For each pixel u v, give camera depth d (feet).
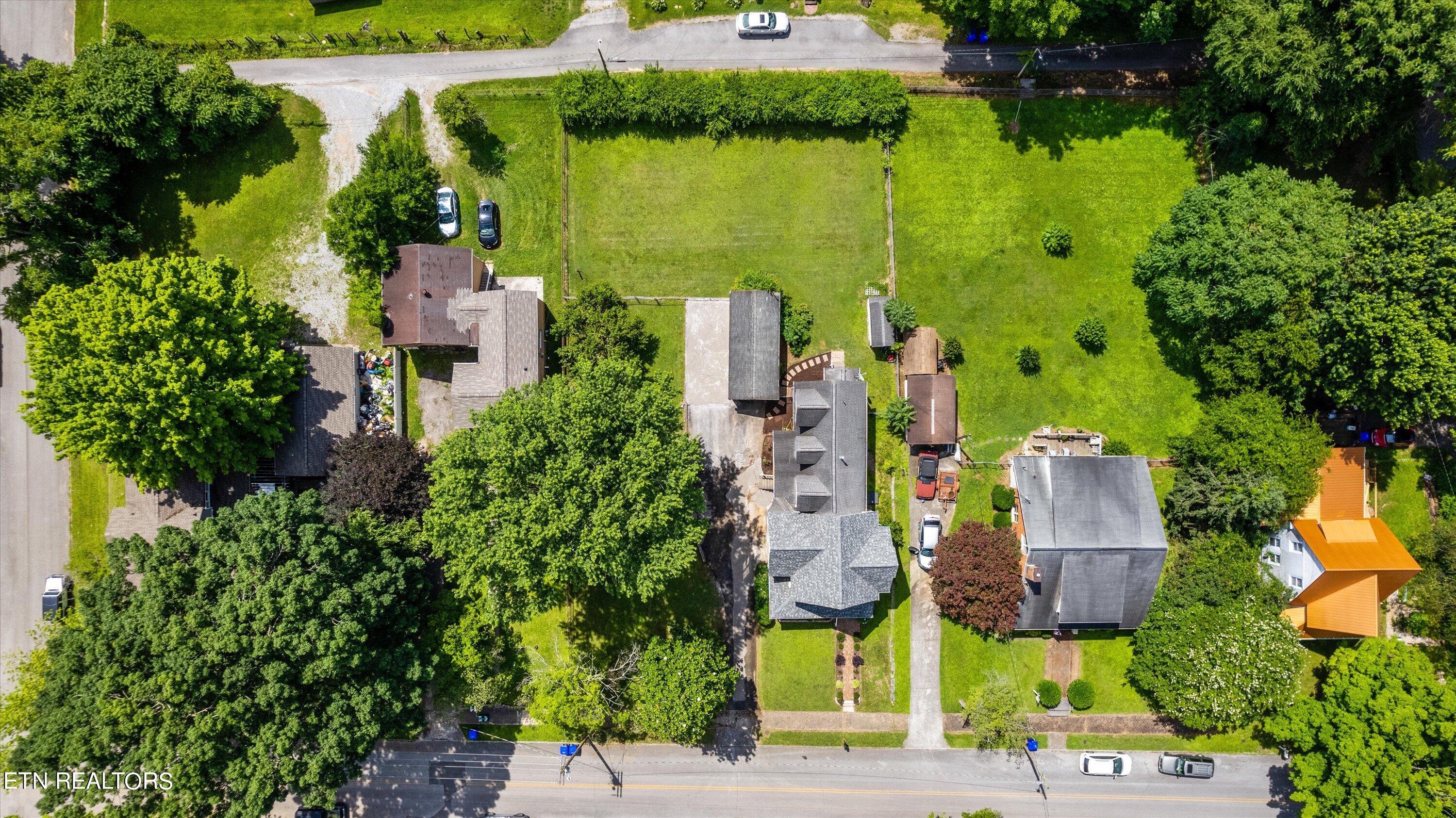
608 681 162.91
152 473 153.69
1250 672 153.99
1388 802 143.95
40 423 143.64
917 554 174.70
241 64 176.14
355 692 143.54
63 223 162.61
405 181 165.68
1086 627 168.96
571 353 167.73
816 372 175.52
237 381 150.10
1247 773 173.17
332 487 158.92
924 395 168.55
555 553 137.08
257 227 176.45
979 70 174.19
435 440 175.32
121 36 170.71
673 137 175.52
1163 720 174.29
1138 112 173.47
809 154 174.91
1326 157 159.53
